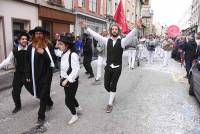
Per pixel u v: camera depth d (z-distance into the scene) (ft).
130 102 21.31
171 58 64.59
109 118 17.52
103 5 89.56
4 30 38.22
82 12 69.41
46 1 50.34
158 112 18.85
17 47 18.01
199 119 17.57
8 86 26.43
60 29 57.77
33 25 46.03
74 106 16.61
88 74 34.96
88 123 16.58
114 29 18.70
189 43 30.60
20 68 18.13
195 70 22.34
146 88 26.63
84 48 31.81
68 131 15.35
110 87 19.26
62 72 16.03
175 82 30.27
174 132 15.35
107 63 19.06
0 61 38.40
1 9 37.45
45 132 15.21
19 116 17.92
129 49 41.93
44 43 16.51
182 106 20.43
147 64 49.34
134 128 15.87
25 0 42.96
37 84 16.56
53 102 21.11
